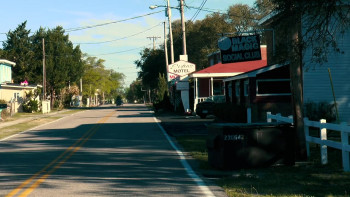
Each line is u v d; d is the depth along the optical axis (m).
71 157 14.00
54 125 31.69
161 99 58.84
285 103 26.80
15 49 74.44
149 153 14.81
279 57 11.80
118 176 10.27
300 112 11.84
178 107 46.84
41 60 68.25
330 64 21.42
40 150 16.23
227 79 33.78
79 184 9.24
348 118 21.53
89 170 11.25
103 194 8.17
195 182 9.40
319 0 10.57
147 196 7.95
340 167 10.71
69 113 52.97
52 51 69.06
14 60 72.94
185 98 41.12
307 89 21.55
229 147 10.70
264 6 12.22
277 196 7.72
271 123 11.10
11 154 15.15
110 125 29.58
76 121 35.69
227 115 28.06
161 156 14.00
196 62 81.94
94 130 25.56
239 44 20.50
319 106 21.47
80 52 85.56
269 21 25.66
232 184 9.00
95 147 16.91
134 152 15.15
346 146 10.03
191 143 17.39
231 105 27.59
